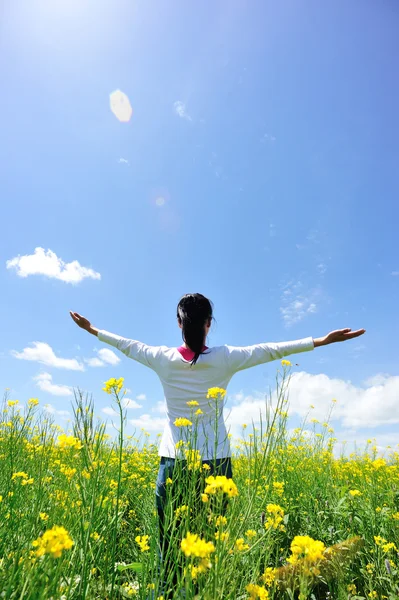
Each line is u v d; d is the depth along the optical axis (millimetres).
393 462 6164
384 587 2398
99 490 1954
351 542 2758
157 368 2611
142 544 2170
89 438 1843
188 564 1405
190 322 2465
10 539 1925
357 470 4973
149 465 4758
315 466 4777
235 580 1567
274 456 2363
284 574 2066
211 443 2342
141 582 1930
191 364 2445
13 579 1438
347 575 2453
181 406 2471
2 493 2424
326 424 5246
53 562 1369
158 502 2381
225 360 2455
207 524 1618
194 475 1944
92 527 1871
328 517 3320
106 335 2900
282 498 3396
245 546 1613
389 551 2547
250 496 1897
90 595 1726
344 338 2453
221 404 2459
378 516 3191
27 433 3244
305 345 2465
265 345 2506
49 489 2412
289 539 3037
